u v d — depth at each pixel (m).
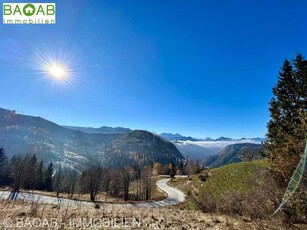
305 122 11.90
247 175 38.38
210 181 55.62
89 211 15.73
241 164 50.53
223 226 12.25
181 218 14.91
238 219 13.95
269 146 22.89
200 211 21.75
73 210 16.19
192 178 99.81
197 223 13.12
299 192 9.38
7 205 16.33
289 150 11.65
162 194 91.50
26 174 77.06
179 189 99.75
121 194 103.56
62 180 98.19
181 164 187.75
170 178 147.00
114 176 99.75
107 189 93.19
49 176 106.88
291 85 26.67
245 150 61.88
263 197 13.17
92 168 95.12
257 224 11.41
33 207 13.98
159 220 13.72
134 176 138.00
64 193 86.56
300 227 9.84
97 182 80.25
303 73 26.42
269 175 13.66
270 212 12.18
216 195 39.06
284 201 5.66
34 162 102.75
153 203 70.12
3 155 106.31
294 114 25.14
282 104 26.64
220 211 19.00
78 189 94.00
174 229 11.49
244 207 15.29
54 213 13.83
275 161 12.77
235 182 40.25
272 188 12.77
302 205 9.91
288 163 11.45
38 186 101.62
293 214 10.58
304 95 25.88
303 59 27.02
